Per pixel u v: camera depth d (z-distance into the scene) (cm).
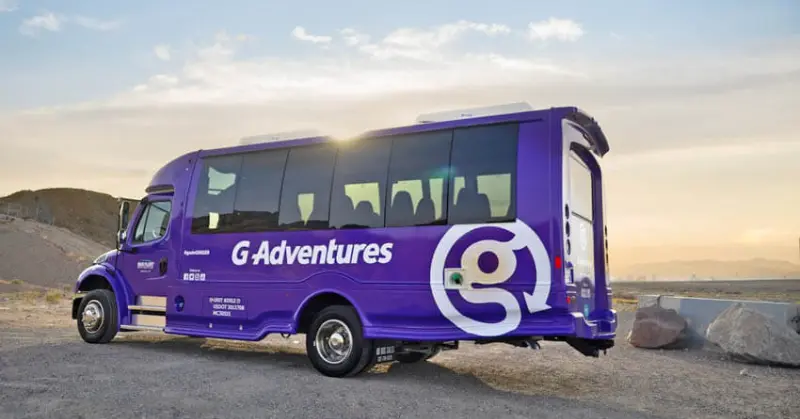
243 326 1146
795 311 1377
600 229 1061
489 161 941
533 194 901
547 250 880
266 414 759
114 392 855
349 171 1066
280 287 1102
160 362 1127
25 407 764
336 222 1059
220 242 1191
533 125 923
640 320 1489
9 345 1280
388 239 1000
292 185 1124
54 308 2480
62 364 1067
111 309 1338
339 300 1062
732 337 1290
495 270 909
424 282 959
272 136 1186
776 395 955
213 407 787
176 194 1281
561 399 900
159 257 1284
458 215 949
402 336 969
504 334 896
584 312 978
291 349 1400
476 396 902
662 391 975
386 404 827
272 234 1127
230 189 1203
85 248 9981
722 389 998
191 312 1212
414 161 1005
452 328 935
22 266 6056
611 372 1143
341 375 1016
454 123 980
